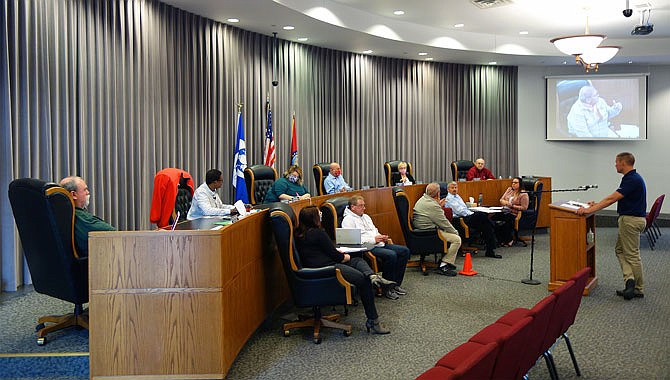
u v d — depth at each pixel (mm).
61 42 5328
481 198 8727
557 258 5852
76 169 5496
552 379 3225
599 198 11836
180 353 3438
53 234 3582
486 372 2033
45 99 5094
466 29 9516
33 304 4531
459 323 4812
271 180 7691
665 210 11656
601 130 11594
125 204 6070
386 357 4004
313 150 9312
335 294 4348
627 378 3592
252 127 8297
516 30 9578
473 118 11391
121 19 6012
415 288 6105
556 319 3096
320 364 3867
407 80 10742
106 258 3408
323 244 4566
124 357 3422
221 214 5215
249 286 4160
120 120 6062
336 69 9719
